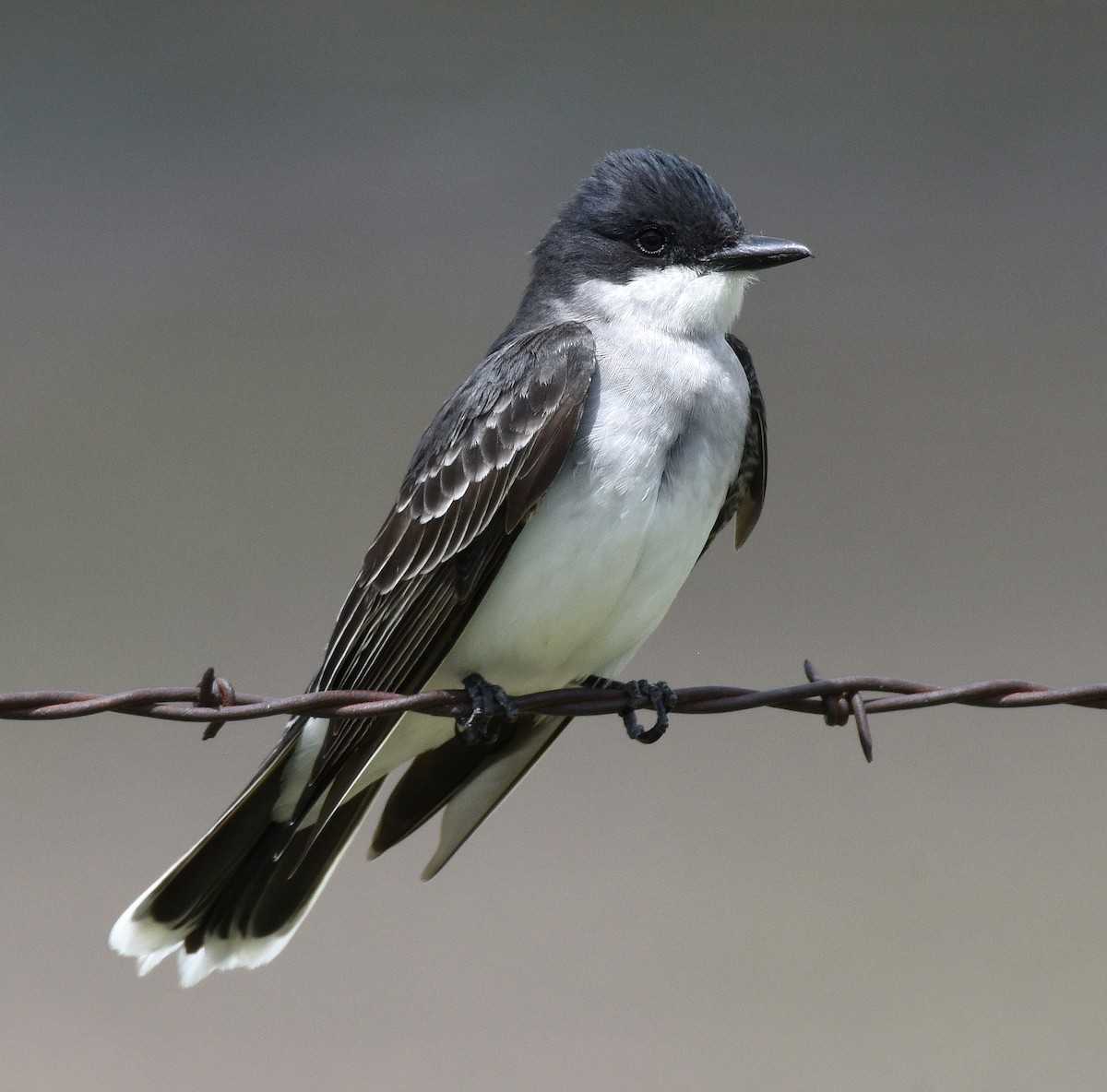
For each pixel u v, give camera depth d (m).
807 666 5.32
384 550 5.84
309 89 18.44
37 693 4.91
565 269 6.33
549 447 5.61
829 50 19.05
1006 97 18.48
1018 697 5.23
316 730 5.57
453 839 6.03
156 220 17.17
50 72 18.42
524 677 5.96
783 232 17.19
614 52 19.05
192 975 5.73
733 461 5.95
